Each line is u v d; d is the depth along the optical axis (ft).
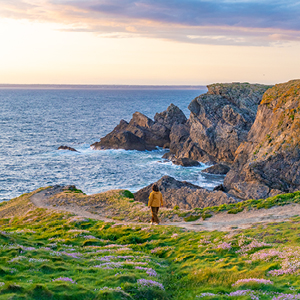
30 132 437.17
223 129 275.80
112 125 538.06
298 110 172.55
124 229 77.15
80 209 110.32
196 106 301.84
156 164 276.41
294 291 34.09
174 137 331.77
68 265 46.16
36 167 255.50
